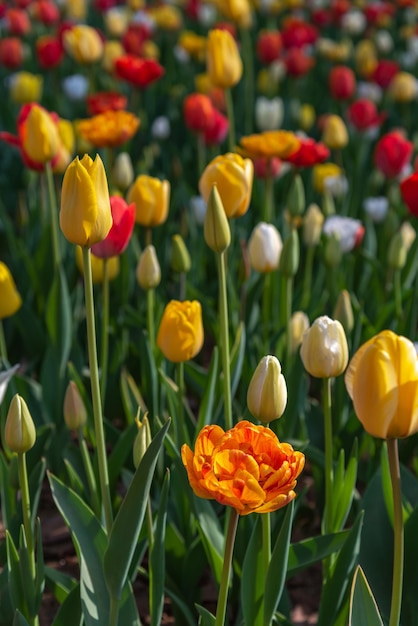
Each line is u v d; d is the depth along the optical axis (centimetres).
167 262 232
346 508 152
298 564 147
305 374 179
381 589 149
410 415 126
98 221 131
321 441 180
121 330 201
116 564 130
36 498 154
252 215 267
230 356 169
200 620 141
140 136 340
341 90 336
